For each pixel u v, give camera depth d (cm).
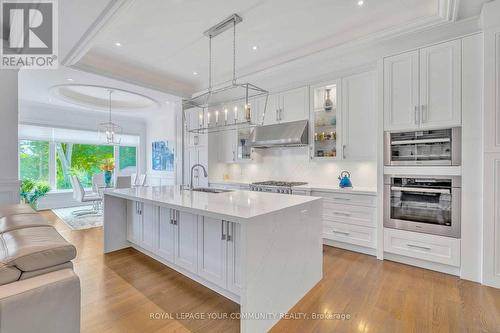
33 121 607
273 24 283
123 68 417
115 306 205
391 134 299
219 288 226
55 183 666
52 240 152
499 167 231
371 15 265
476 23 242
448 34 259
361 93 352
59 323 126
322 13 262
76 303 132
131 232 336
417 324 181
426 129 274
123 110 657
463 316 190
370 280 251
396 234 295
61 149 679
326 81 386
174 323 184
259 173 507
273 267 185
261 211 183
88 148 732
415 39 272
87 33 272
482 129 241
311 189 370
